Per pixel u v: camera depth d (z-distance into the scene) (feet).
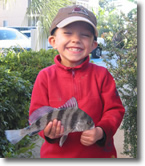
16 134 5.12
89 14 6.46
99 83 6.43
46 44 25.93
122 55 10.22
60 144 5.57
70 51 6.18
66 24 5.92
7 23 33.55
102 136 5.75
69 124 5.35
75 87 6.26
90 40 6.31
